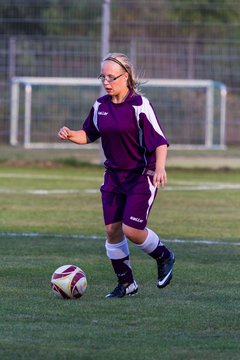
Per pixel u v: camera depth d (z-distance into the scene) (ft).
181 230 107.45
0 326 55.42
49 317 58.23
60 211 126.93
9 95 237.45
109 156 63.41
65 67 245.24
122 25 249.34
